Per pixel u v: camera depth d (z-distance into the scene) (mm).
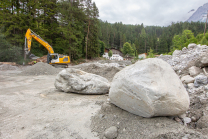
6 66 13703
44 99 4371
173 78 2553
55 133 2396
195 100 3195
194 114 2756
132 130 2273
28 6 21750
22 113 3268
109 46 73438
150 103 2213
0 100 4176
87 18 29391
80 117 3006
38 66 11383
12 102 4027
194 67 4707
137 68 2641
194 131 2029
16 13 20828
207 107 2762
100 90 5020
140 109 2467
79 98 4508
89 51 34625
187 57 6402
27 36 14609
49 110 3436
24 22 20797
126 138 2141
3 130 2484
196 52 6449
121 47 75688
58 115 3129
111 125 2518
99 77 5355
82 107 3613
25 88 6062
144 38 78438
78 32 27500
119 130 2350
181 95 2350
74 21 27109
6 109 3502
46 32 26422
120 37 77250
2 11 20156
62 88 5270
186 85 4262
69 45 26438
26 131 2459
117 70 9914
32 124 2711
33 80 8281
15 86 6504
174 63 6590
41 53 26938
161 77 2410
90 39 34344
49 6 27438
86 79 5078
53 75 10586
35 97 4574
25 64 18078
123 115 2756
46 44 16000
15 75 9984
